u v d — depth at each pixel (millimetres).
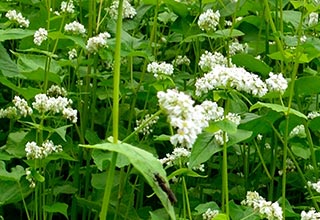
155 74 825
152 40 958
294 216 736
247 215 690
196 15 999
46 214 824
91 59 920
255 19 991
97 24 942
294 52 772
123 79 947
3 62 755
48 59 839
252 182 946
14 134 877
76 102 993
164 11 1107
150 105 946
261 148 909
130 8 974
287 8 1117
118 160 708
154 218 703
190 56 1132
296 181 901
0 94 975
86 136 873
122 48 869
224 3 976
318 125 814
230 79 636
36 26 996
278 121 849
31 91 815
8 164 942
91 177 906
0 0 1129
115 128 540
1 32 810
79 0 1019
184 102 522
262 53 1053
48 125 851
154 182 519
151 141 935
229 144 670
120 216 838
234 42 985
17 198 802
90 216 878
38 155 742
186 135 516
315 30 933
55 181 888
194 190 888
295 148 865
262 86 640
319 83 796
